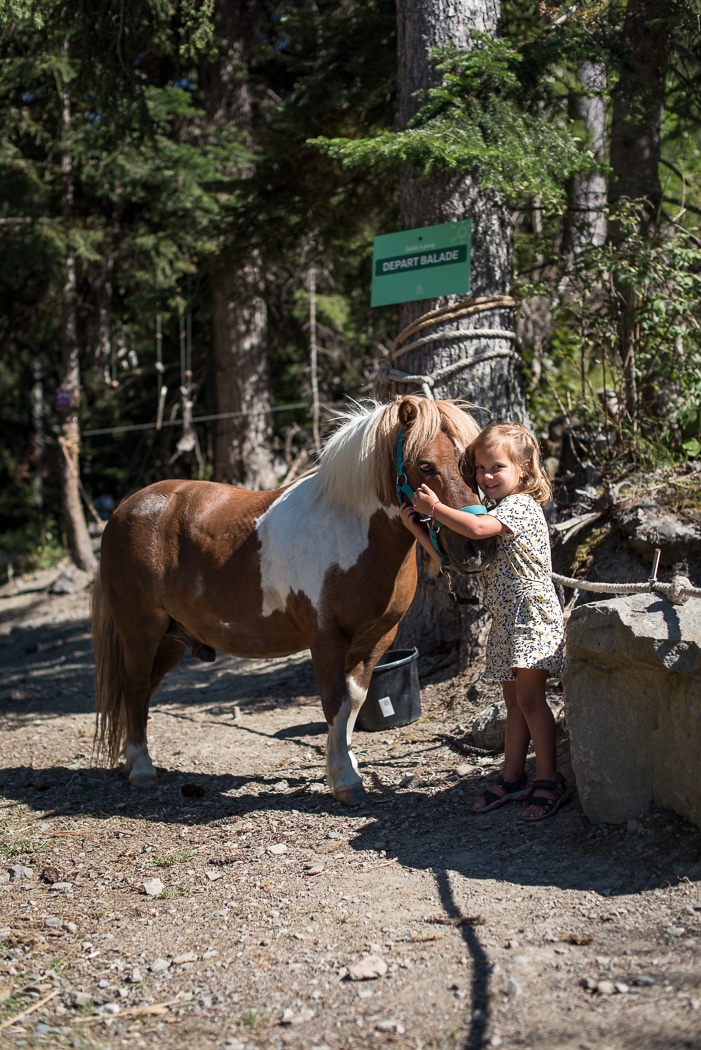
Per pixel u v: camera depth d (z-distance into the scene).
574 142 5.23
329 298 13.21
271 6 12.57
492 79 5.12
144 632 4.40
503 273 5.65
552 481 5.90
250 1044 2.26
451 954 2.55
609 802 3.17
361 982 2.47
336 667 3.84
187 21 6.68
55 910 3.16
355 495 3.76
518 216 6.28
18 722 6.29
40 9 6.02
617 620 2.99
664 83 6.10
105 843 3.76
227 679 7.19
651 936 2.49
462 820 3.56
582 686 3.21
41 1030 2.40
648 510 5.08
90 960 2.80
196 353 14.80
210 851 3.56
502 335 5.50
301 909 2.96
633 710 3.15
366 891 3.03
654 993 2.21
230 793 4.25
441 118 5.00
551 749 3.48
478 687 4.95
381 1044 2.19
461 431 3.50
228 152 11.11
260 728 5.46
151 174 10.84
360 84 6.80
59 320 14.52
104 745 4.79
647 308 5.52
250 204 7.62
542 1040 2.11
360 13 6.86
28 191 11.72
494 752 4.22
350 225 8.12
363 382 12.39
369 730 4.95
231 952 2.74
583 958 2.44
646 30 5.71
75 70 9.70
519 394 5.68
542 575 3.43
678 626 2.90
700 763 2.86
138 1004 2.53
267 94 12.99
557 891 2.85
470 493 3.40
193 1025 2.39
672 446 5.77
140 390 15.78
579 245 5.79
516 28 6.62
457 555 3.38
